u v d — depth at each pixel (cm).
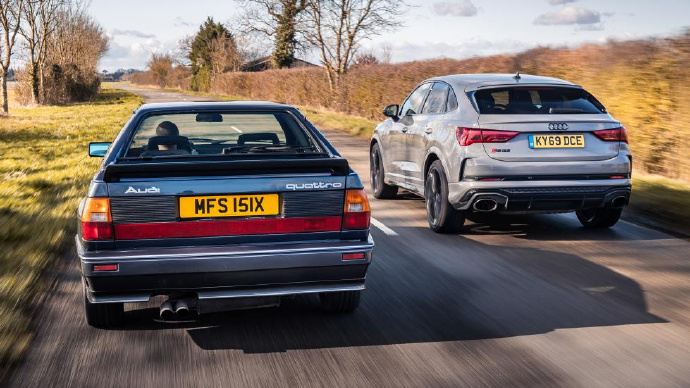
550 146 633
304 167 387
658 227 732
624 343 393
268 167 380
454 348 385
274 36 3466
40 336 403
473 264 577
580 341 396
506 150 629
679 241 664
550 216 802
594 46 1222
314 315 445
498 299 479
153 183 367
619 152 646
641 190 880
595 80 1205
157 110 485
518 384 335
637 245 647
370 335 406
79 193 914
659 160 1045
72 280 525
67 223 719
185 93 7162
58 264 573
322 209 388
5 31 3089
